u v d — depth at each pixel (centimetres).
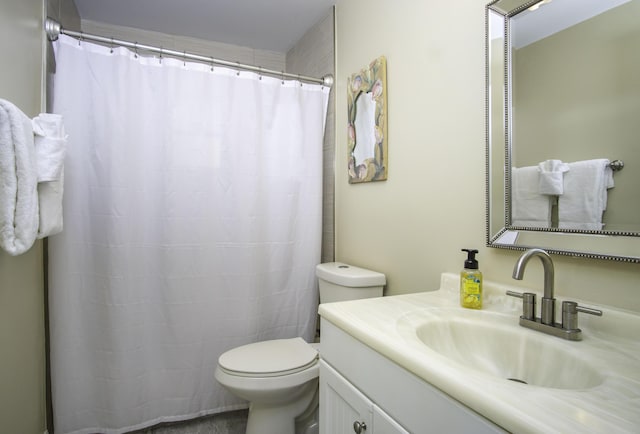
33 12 138
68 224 155
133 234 163
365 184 175
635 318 75
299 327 197
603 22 81
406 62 145
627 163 77
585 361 69
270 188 191
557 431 45
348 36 192
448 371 62
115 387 159
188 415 172
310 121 199
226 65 179
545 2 93
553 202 91
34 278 144
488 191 107
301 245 198
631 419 47
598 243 81
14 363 122
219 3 208
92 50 156
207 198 174
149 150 168
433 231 131
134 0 204
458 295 115
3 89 111
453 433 60
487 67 107
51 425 160
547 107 92
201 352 175
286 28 238
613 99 79
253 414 146
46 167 116
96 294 159
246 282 182
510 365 85
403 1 147
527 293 88
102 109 157
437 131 129
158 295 170
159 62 168
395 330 84
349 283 153
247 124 182
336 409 99
